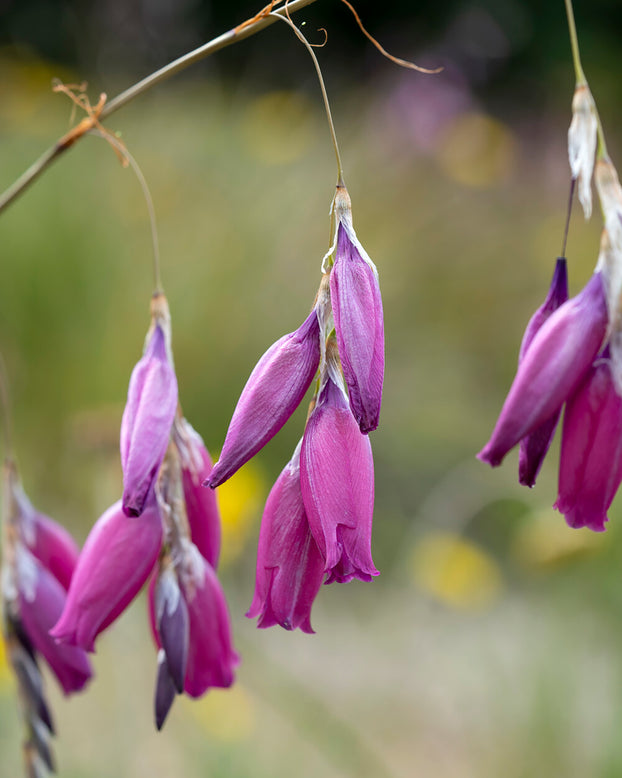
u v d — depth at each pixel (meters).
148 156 8.02
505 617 5.39
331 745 3.91
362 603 5.66
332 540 1.44
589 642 4.53
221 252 7.13
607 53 15.43
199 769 3.95
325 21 15.12
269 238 7.38
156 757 4.10
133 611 4.62
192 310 6.67
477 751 4.32
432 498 5.76
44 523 2.13
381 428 7.21
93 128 2.01
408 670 5.04
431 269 8.67
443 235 9.05
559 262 1.64
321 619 5.53
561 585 4.70
